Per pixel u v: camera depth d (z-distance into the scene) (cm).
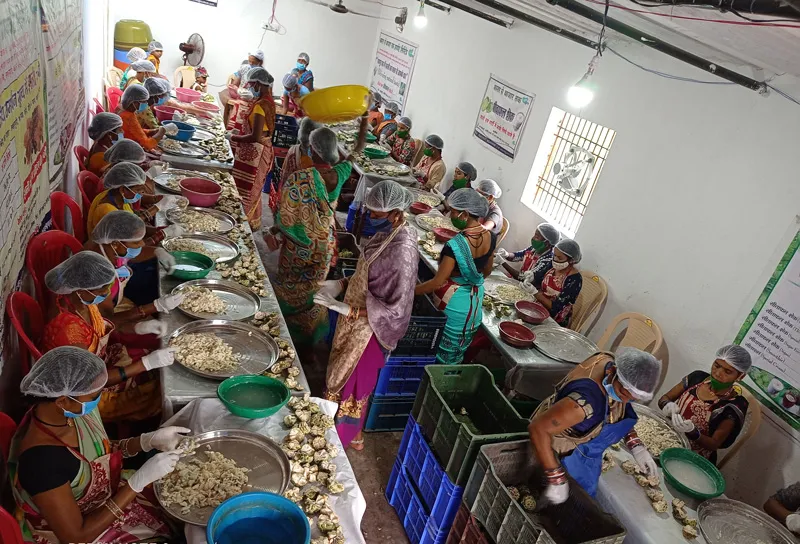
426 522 339
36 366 196
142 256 392
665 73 487
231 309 343
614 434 287
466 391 379
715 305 424
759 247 397
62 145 391
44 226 329
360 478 404
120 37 907
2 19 209
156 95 613
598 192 552
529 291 536
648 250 488
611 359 288
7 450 212
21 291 280
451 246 427
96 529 207
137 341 349
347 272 503
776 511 322
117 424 335
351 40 1121
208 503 216
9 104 224
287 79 923
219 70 1082
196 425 254
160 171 535
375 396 437
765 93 398
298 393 284
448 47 870
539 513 298
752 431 369
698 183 449
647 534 277
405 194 357
